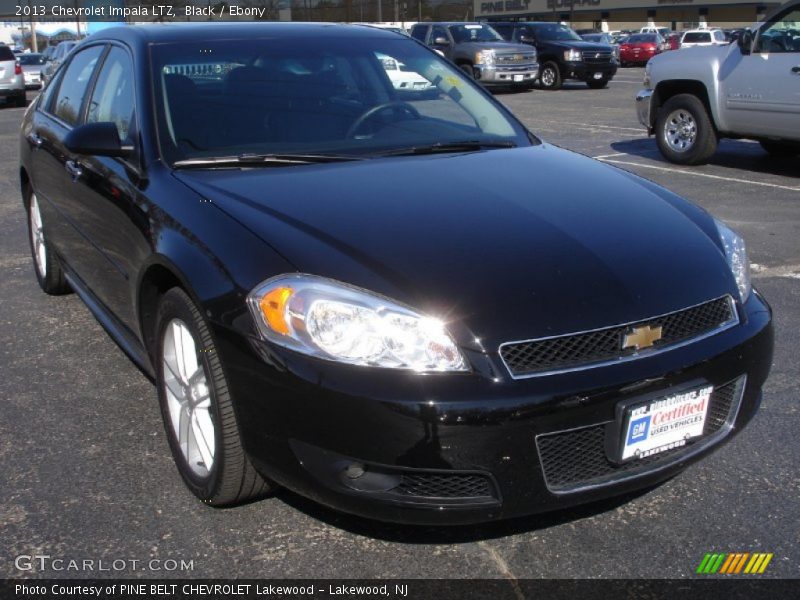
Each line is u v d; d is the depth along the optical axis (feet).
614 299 8.17
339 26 13.99
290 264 8.11
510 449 7.56
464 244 8.54
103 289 12.34
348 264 8.08
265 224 8.71
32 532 9.04
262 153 10.85
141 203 10.16
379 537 8.96
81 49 15.06
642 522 9.23
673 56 32.63
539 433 7.61
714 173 30.86
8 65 72.02
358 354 7.59
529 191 10.05
